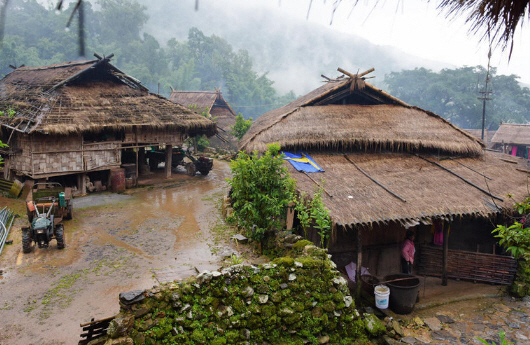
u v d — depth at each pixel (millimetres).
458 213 10664
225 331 7039
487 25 1730
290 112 15555
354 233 11367
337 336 8133
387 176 12562
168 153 22500
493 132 47281
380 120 15586
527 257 11172
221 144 37938
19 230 13172
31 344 7055
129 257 11141
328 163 13320
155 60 56344
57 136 16828
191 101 40438
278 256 10094
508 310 9961
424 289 11078
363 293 10172
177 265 10461
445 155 14859
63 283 9469
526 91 59531
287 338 7621
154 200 17906
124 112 19453
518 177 13758
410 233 11469
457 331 8883
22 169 16969
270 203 10086
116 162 19469
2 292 8953
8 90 20641
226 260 10516
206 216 15508
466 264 11516
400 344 8258
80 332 7453
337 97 16719
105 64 20766
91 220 14586
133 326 6402
